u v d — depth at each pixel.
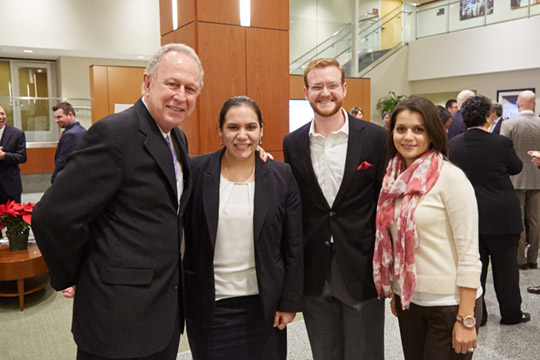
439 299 1.68
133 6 10.27
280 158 4.86
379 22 12.06
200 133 4.31
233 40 4.43
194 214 1.85
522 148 4.19
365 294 2.00
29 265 3.62
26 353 2.93
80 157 1.41
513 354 2.81
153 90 1.54
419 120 1.70
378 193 2.00
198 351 1.93
